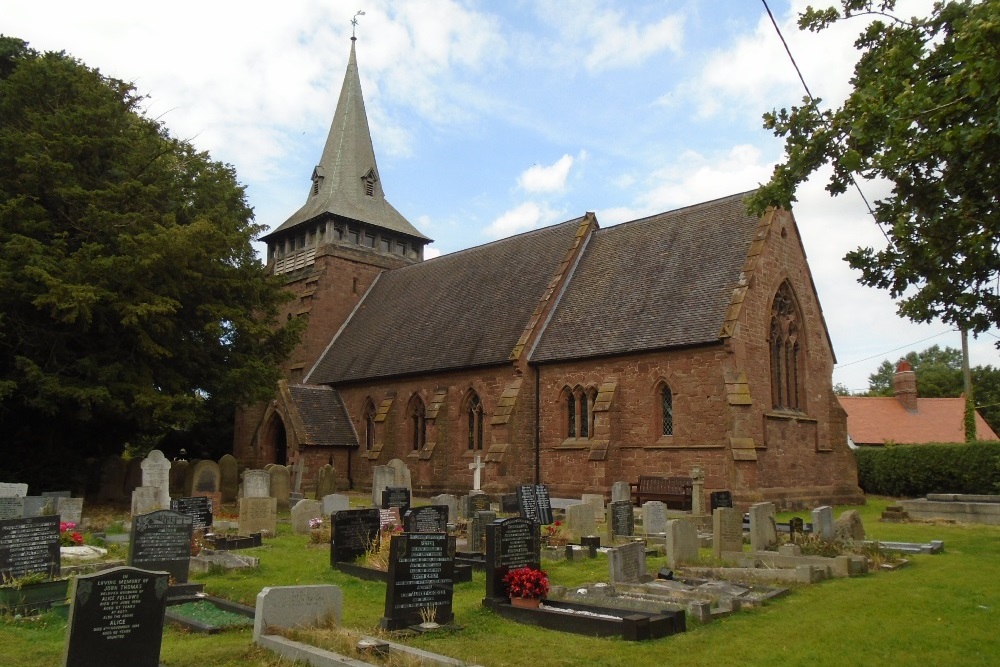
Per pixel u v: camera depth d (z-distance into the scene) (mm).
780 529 21781
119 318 27938
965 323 10320
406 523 18672
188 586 13195
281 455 43656
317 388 43969
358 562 16094
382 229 52469
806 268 33125
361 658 8727
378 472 30547
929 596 12906
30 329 27078
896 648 9820
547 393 33812
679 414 29094
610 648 9859
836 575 15016
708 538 19859
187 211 32125
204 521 22281
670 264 33469
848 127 9953
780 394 30938
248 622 11148
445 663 8562
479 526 18391
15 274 25859
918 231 10203
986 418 67250
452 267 46344
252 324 31984
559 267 37562
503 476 32594
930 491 37656
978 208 9703
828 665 9125
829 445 33125
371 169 53906
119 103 31906
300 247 52844
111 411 28594
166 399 27703
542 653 9648
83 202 28266
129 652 8531
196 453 48469
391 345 43281
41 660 9109
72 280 25984
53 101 29703
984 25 7609
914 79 9477
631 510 21062
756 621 11305
